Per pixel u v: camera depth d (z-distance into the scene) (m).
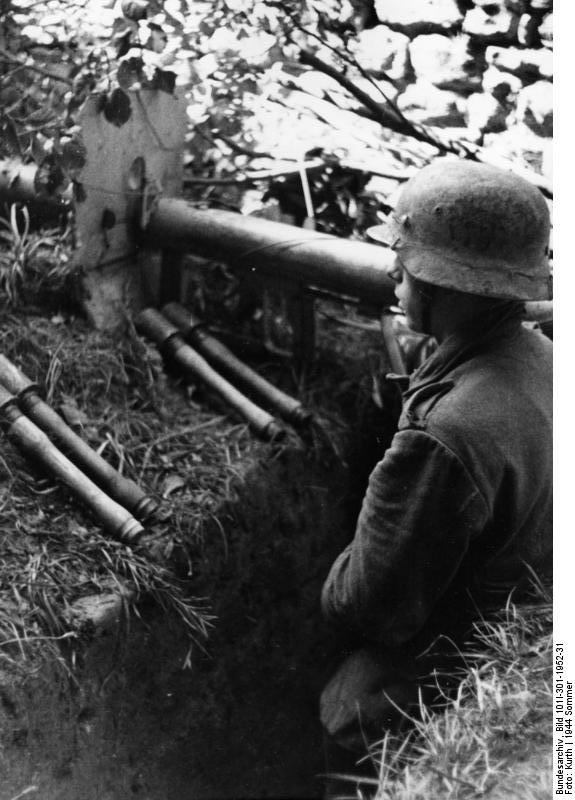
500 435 1.88
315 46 2.98
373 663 2.11
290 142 3.13
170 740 2.59
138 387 2.89
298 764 3.11
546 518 2.02
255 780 2.95
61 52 2.68
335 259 2.80
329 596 2.11
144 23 2.66
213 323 3.16
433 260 1.90
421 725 1.90
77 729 2.26
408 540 1.92
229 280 3.14
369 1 2.93
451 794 1.69
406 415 1.96
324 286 2.86
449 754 1.77
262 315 3.13
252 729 2.90
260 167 3.15
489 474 1.88
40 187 2.71
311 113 3.11
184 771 2.66
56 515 2.46
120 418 2.79
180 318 3.04
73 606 2.29
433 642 2.06
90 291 2.92
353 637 2.20
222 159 3.18
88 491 2.48
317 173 3.19
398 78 2.97
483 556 1.99
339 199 3.21
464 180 1.90
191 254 2.99
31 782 2.15
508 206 1.88
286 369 3.13
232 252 2.92
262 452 2.87
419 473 1.90
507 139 2.86
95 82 2.71
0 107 2.68
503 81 2.85
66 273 2.89
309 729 3.13
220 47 2.81
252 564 2.81
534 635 1.98
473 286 1.88
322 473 3.02
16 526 2.37
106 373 2.83
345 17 2.95
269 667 2.94
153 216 2.96
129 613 2.38
